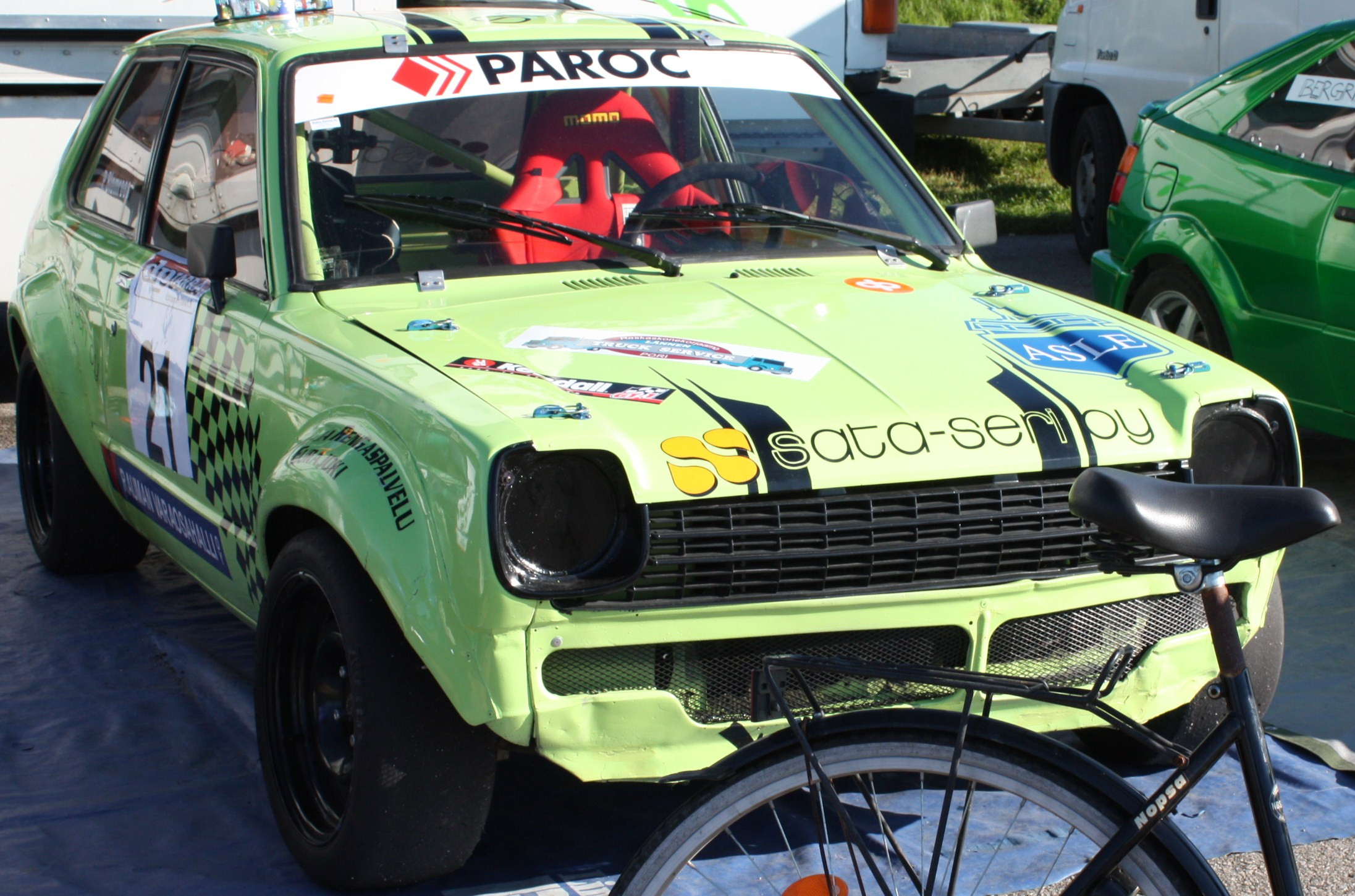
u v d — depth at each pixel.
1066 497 2.73
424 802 2.74
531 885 2.95
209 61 4.07
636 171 3.89
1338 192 5.07
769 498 2.57
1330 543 5.11
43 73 6.61
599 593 2.47
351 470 2.72
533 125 3.82
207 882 3.02
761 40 4.19
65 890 2.99
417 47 3.79
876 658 2.72
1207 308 5.67
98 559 4.93
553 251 3.57
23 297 4.86
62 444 4.72
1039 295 3.52
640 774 2.60
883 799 3.26
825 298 3.36
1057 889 2.90
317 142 3.56
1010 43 12.18
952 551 2.66
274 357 3.24
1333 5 7.48
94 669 4.23
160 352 3.83
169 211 4.12
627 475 2.48
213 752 3.69
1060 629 2.82
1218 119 5.84
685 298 3.33
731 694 2.65
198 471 3.65
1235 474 2.95
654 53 4.01
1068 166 10.27
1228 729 1.99
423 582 2.54
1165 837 1.97
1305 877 3.02
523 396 2.67
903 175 4.09
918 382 2.85
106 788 3.49
